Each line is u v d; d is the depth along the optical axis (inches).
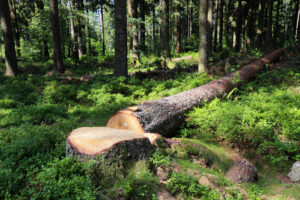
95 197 89.7
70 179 100.2
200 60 463.5
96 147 106.8
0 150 134.6
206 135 207.8
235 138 192.9
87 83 396.5
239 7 971.9
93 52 1155.3
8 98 308.5
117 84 339.3
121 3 395.2
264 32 1143.6
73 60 747.4
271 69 456.4
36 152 139.3
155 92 331.9
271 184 137.9
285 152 171.9
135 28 663.8
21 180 104.7
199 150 164.7
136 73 444.8
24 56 711.7
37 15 724.7
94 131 130.8
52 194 87.7
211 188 116.7
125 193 95.3
